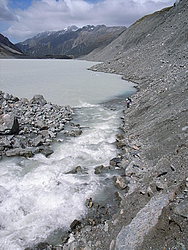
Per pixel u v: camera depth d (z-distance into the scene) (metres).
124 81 46.38
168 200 6.66
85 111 23.48
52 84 40.47
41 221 8.17
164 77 25.19
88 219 8.25
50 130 17.06
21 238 7.39
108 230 7.34
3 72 60.38
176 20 65.00
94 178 10.85
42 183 10.46
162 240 5.59
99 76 54.50
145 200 7.90
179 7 69.81
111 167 11.82
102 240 6.99
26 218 8.33
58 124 18.45
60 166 12.03
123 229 6.75
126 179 10.50
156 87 22.72
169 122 13.01
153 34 72.81
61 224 8.03
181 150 9.00
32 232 7.67
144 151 12.14
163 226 5.86
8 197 9.40
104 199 9.31
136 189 9.22
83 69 74.50
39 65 92.44
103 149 13.98
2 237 7.43
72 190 9.89
